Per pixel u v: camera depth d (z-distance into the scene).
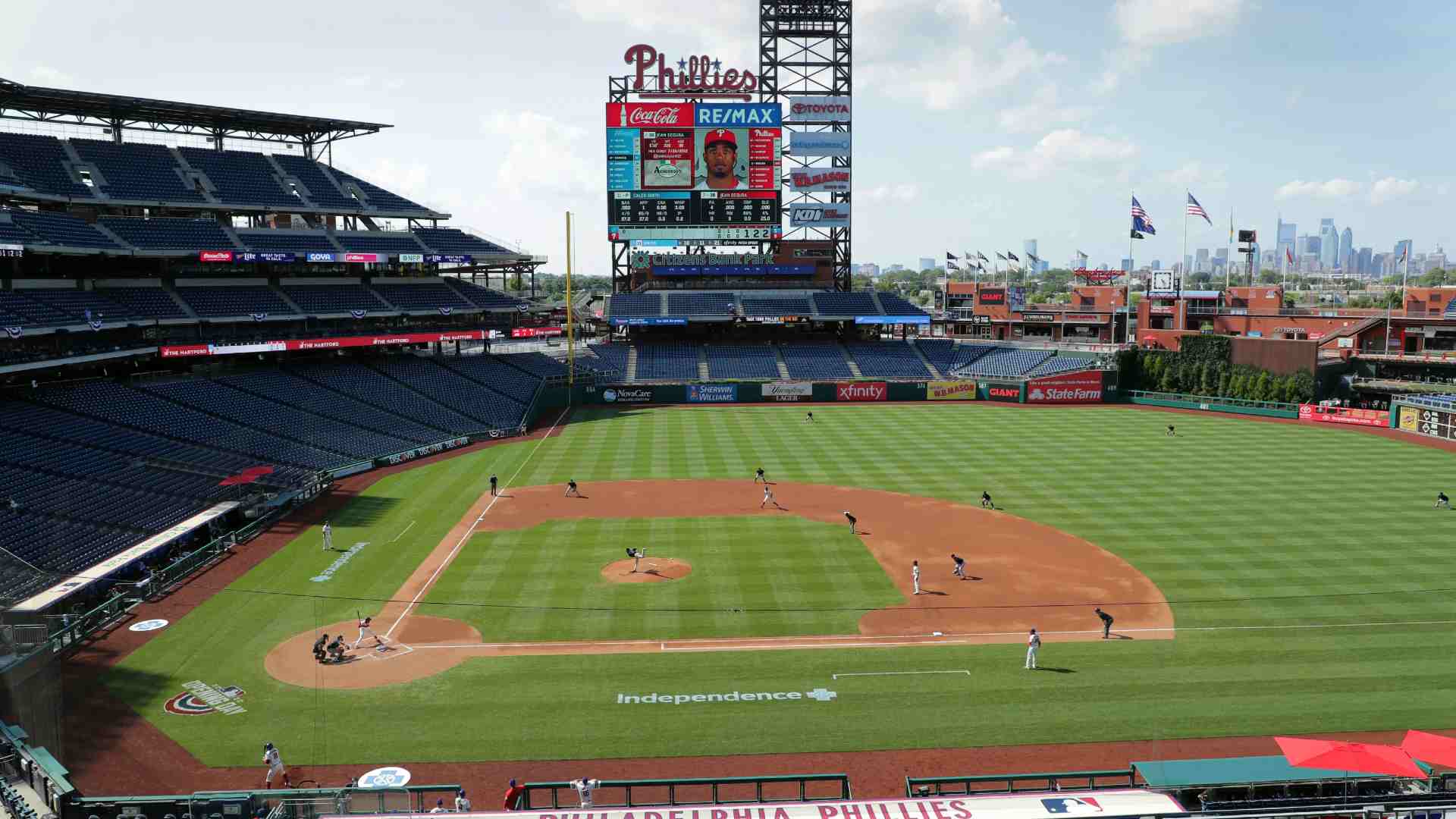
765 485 60.00
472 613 38.19
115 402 61.62
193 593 40.50
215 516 48.41
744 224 107.19
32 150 72.12
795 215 111.12
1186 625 36.56
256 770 26.42
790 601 39.50
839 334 118.62
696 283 115.56
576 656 34.16
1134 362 102.62
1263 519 51.34
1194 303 130.88
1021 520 51.75
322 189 86.75
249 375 75.50
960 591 40.62
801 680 32.16
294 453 64.12
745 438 79.75
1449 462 66.88
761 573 43.25
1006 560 44.78
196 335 74.38
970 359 110.88
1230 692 30.95
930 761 27.03
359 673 32.66
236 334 77.19
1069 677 32.22
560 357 106.19
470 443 77.25
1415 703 30.05
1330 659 33.38
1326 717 29.19
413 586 41.41
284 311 79.12
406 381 85.19
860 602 39.41
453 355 97.69
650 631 36.44
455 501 56.88
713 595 40.25
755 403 100.38
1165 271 126.81
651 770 26.67
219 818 22.25
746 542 48.06
